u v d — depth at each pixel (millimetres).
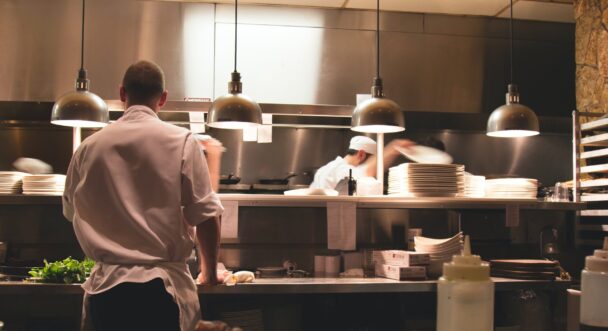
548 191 4047
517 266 2893
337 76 5121
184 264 2064
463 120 5434
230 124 3391
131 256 1928
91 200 1982
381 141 3893
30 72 4809
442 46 5297
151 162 1988
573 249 3975
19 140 5195
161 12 4957
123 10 4922
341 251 3279
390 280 2814
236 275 2672
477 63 5328
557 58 5469
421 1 4984
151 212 1964
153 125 2055
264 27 5066
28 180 3404
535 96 5402
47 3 4867
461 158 5641
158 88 2152
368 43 5191
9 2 4844
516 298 3086
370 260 3201
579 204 3486
